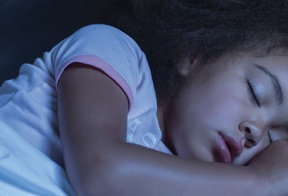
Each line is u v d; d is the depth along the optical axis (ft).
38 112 2.59
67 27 3.72
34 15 3.72
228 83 2.95
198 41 3.20
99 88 2.38
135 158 2.14
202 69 3.10
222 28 3.23
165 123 3.13
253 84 2.89
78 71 2.45
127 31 3.65
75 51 2.55
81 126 2.20
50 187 2.27
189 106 3.01
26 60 3.61
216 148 2.86
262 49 3.08
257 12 3.32
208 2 3.48
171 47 3.31
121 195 2.11
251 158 2.87
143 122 2.84
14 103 2.65
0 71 3.57
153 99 2.96
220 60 3.07
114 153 2.12
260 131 2.86
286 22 3.24
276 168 2.48
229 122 2.87
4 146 2.31
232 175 2.32
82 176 2.09
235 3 3.38
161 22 3.50
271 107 2.89
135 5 3.69
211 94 2.96
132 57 2.82
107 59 2.52
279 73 2.93
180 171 2.19
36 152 2.39
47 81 2.74
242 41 3.10
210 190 2.24
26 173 2.26
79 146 2.15
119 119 2.31
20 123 2.57
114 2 3.82
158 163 2.17
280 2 3.35
